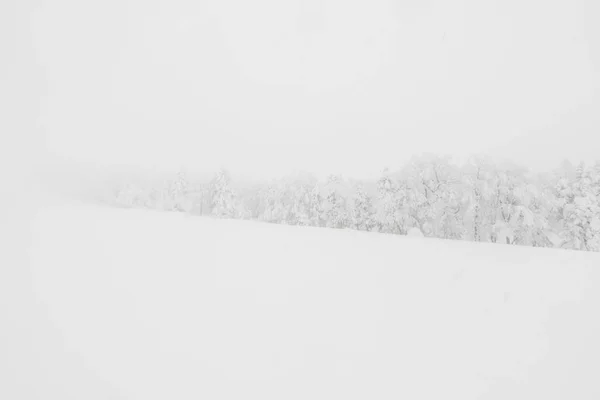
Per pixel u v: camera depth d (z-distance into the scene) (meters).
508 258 11.88
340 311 8.48
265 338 7.31
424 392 5.95
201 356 6.63
